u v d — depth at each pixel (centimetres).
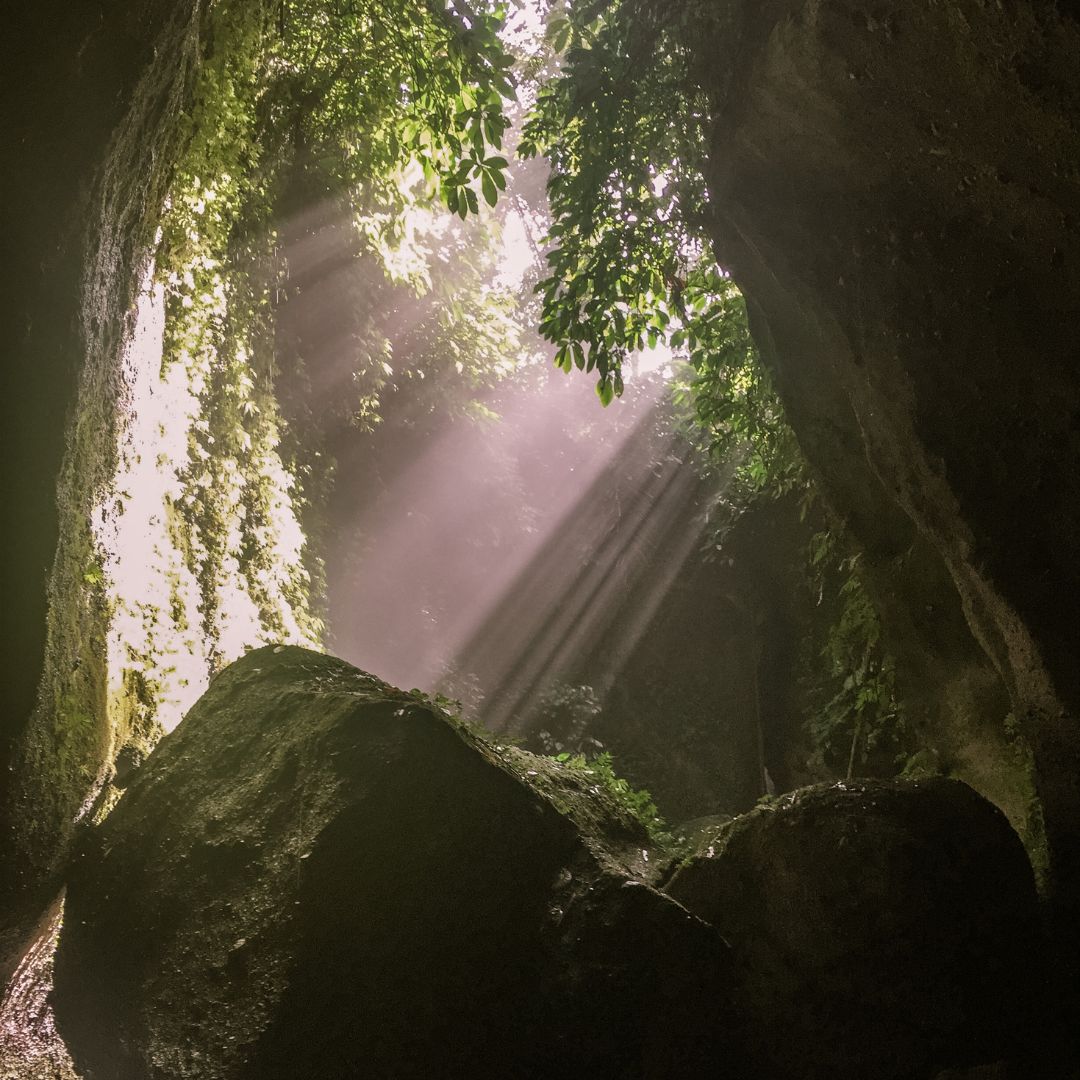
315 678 420
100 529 464
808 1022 329
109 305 458
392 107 710
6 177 361
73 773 409
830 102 373
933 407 381
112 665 464
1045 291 340
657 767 1362
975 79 307
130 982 347
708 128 471
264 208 815
